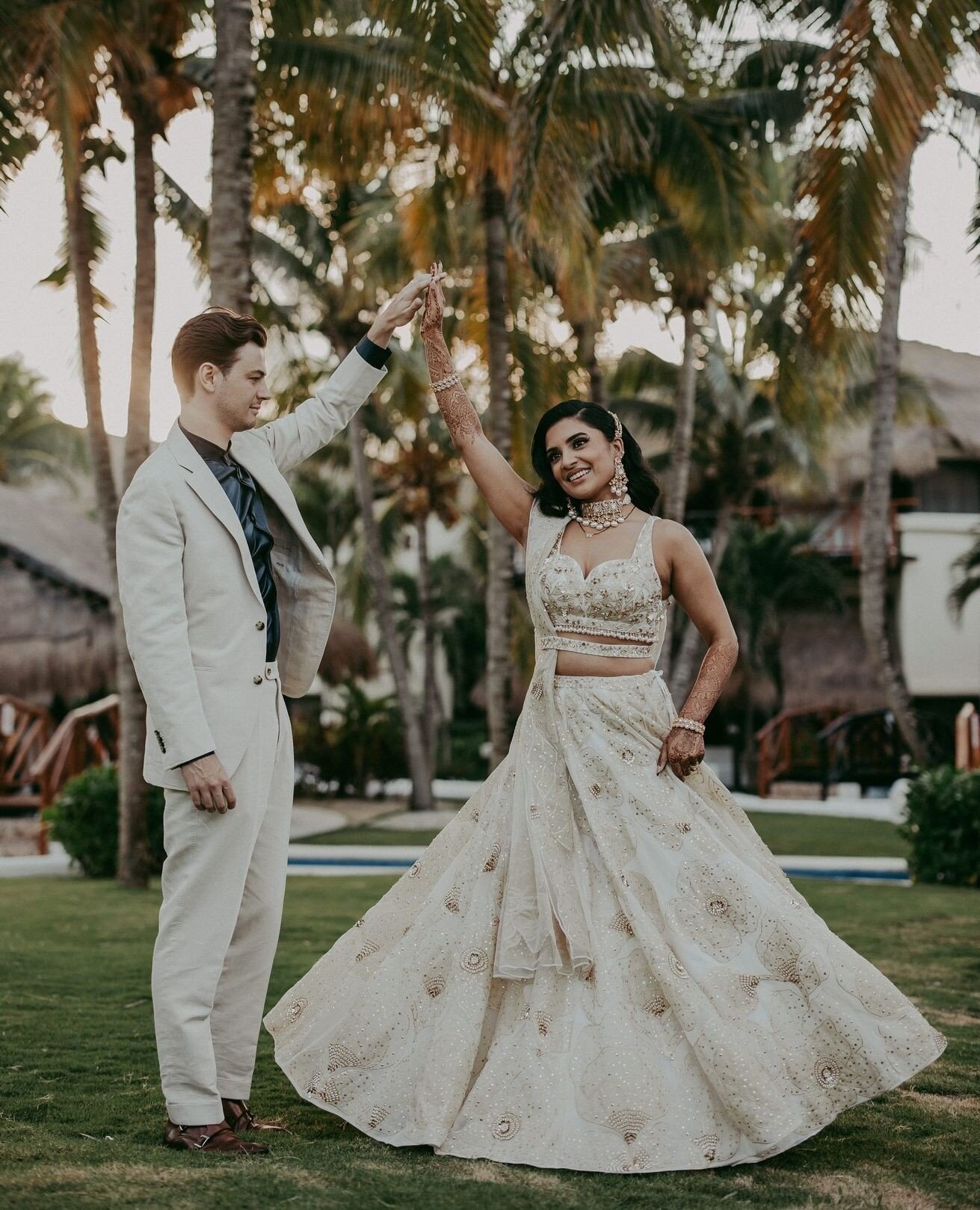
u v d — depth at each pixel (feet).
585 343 47.62
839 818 56.70
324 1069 9.73
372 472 82.64
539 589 10.75
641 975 9.36
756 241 42.96
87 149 33.73
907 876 33.27
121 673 31.96
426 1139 8.92
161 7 30.89
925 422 77.97
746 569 76.23
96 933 21.43
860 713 74.84
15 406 124.88
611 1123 8.74
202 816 9.33
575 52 24.07
